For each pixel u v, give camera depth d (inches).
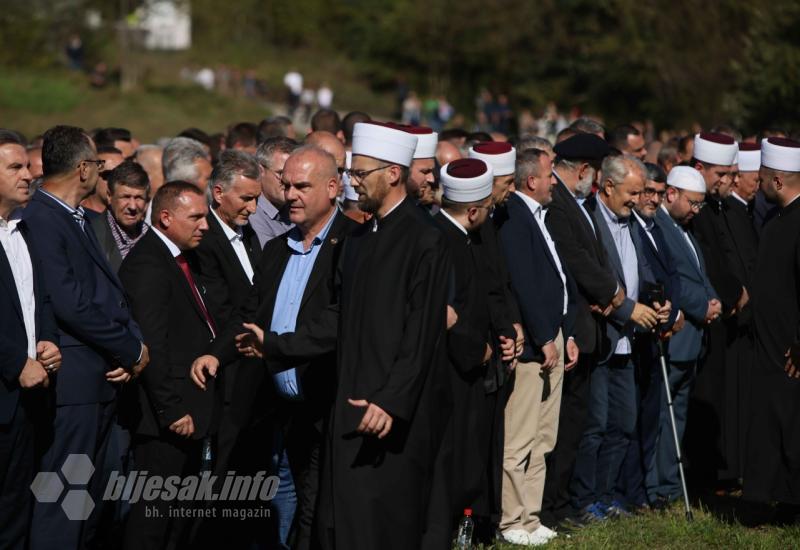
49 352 465.1
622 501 650.2
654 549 571.8
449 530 464.1
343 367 449.7
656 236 653.3
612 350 611.8
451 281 502.9
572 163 617.9
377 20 4889.3
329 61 4899.1
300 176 487.5
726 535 589.6
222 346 516.1
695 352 676.1
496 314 540.7
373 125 455.5
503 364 543.8
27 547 478.6
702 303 664.4
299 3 4958.2
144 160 738.2
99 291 491.5
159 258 522.0
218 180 563.8
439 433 456.4
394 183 458.3
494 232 556.4
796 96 2153.1
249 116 3540.8
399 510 446.6
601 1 3624.5
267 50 4872.0
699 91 2974.9
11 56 3513.8
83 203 601.9
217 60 4463.6
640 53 3201.3
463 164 519.8
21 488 467.2
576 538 586.2
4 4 3560.5
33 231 475.2
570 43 4131.4
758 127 2197.3
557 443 607.2
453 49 4621.1
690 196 670.5
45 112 3117.6
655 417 657.6
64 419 478.6
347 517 443.5
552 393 585.9
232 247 565.0
